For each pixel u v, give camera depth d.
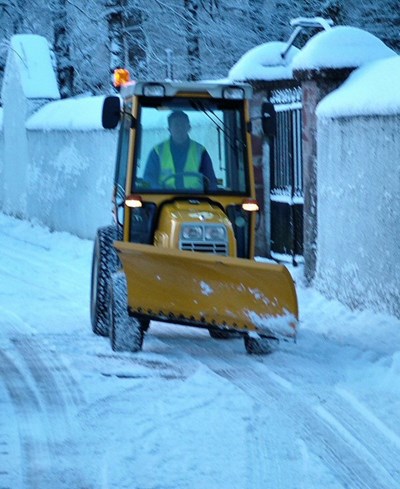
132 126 11.60
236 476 7.20
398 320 12.66
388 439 8.07
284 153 17.12
